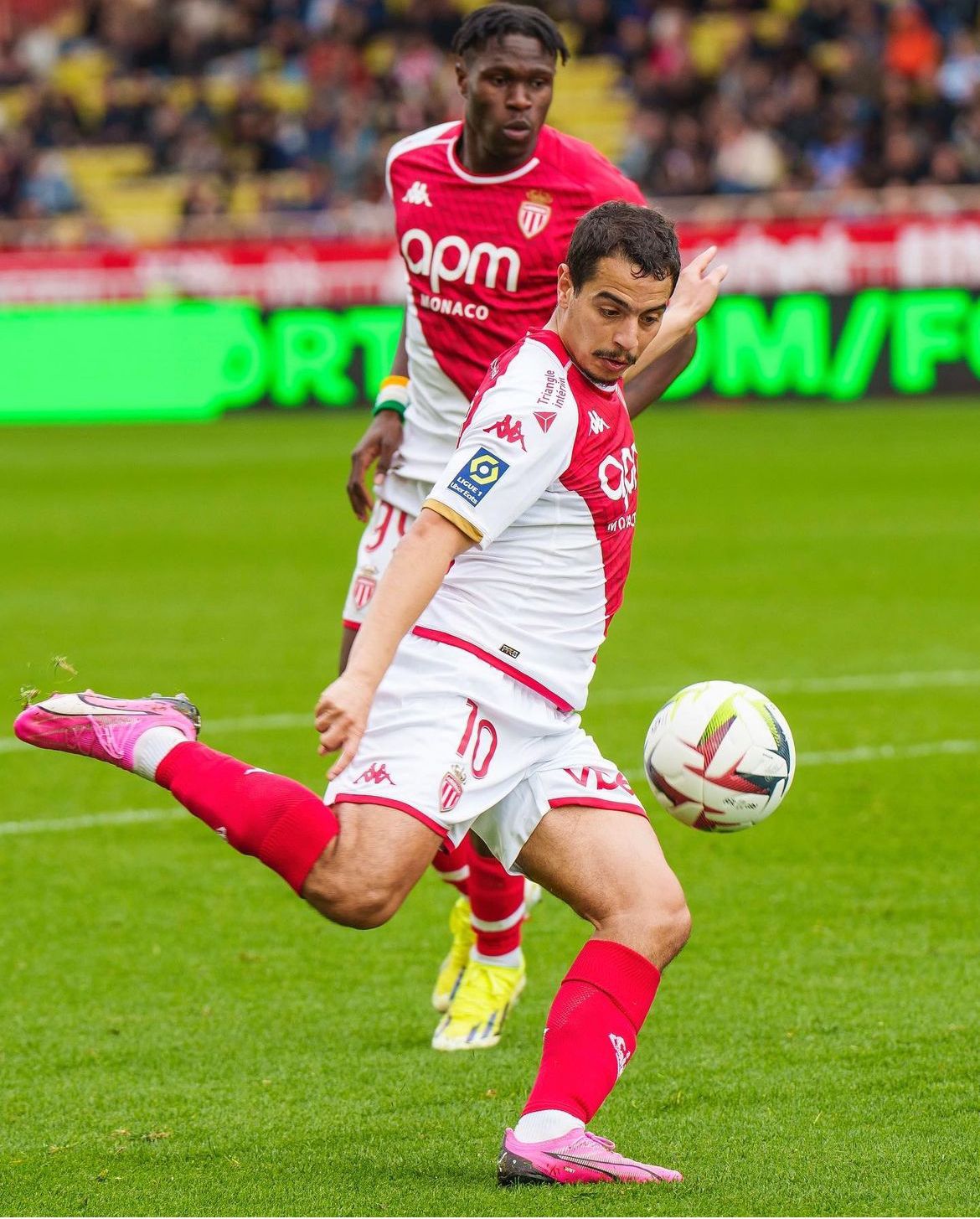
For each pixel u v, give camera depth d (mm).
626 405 13703
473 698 12742
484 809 12742
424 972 18672
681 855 22688
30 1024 17031
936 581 43188
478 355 18000
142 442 79000
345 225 92188
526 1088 15227
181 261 84250
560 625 13047
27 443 79938
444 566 12141
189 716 12781
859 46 95062
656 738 13430
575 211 17672
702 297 15883
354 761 12742
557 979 18469
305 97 109688
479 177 17656
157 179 106875
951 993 17297
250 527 55594
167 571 47688
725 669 33750
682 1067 15445
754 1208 12023
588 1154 12391
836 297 79312
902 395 79125
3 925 20188
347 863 12227
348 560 49219
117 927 20141
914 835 23250
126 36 116188
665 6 106312
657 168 93438
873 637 36750
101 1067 15836
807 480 61719
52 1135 14141
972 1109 14242
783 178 92125
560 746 13188
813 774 26469
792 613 39438
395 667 12906
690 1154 13289
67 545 52562
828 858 22344
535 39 17094
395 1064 15922
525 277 17719
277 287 83312
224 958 19078
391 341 81938
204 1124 14359
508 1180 12375
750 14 106000
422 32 104062
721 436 73500
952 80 95625
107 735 12500
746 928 19578
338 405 83438
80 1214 12312
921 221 77625
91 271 85312
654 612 39844
